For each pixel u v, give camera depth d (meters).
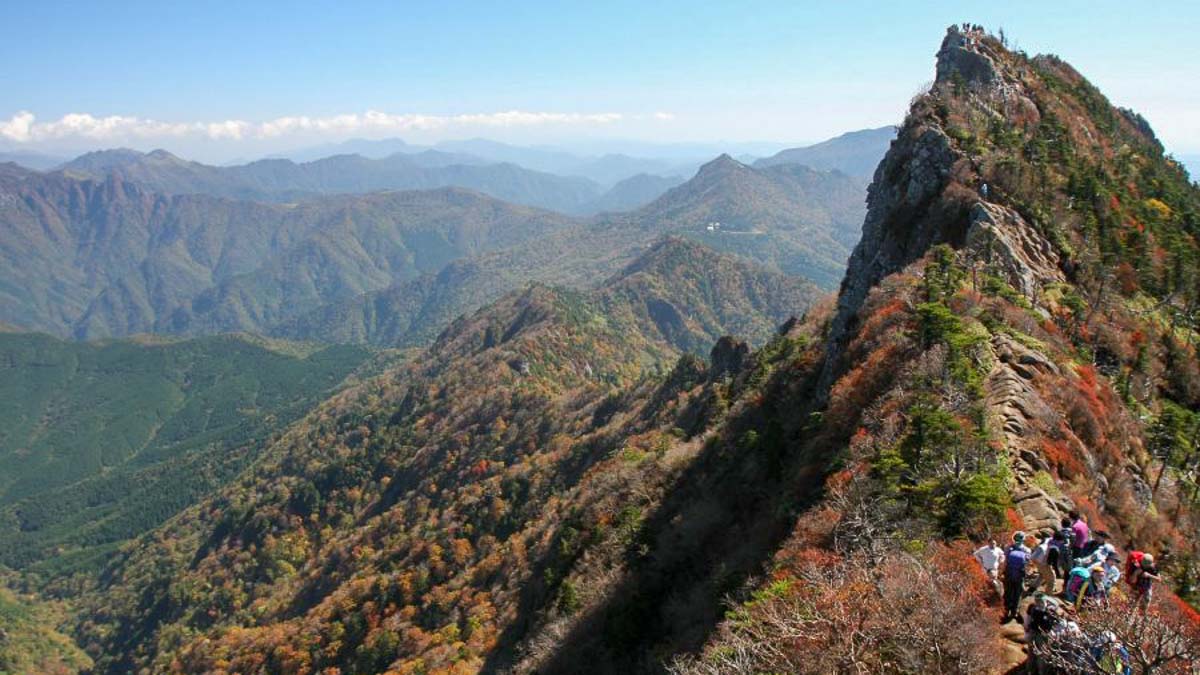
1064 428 28.75
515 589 82.75
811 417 39.75
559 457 125.31
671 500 56.59
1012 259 47.72
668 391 121.19
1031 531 20.38
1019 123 74.12
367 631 102.31
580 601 49.38
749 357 96.25
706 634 28.52
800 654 16.33
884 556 18.94
